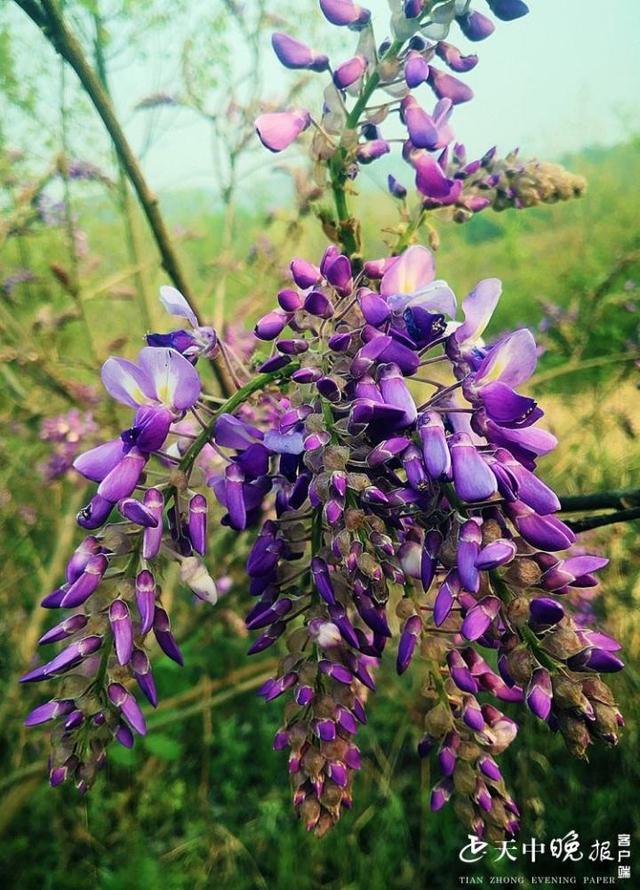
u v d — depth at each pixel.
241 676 0.45
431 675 0.14
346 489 0.13
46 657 0.47
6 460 0.49
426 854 0.44
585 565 0.12
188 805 0.46
